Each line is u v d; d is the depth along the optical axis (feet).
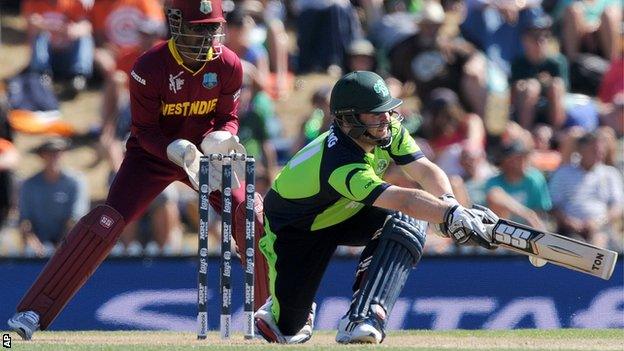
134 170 78.64
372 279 67.15
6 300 103.35
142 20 168.66
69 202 135.33
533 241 62.49
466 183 132.46
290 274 71.05
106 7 170.09
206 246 70.08
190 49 75.10
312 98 145.28
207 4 74.13
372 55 158.20
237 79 78.28
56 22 167.53
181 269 103.50
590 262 61.77
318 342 73.31
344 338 66.95
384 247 67.67
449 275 103.65
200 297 70.79
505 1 161.99
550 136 146.92
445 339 74.69
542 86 150.20
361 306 66.74
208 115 79.00
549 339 74.38
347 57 167.73
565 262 62.28
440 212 62.80
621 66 158.40
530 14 162.61
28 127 163.12
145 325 102.63
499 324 103.04
